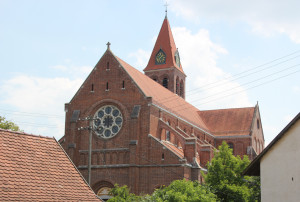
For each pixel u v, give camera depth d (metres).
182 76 107.00
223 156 55.94
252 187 53.47
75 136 69.25
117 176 65.62
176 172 62.81
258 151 100.44
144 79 77.94
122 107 68.12
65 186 27.02
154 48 105.56
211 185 53.56
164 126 69.06
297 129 31.27
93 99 70.38
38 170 26.64
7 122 73.25
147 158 65.00
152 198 45.78
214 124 99.94
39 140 28.72
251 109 101.25
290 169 31.28
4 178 24.50
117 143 67.12
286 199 31.12
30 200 24.31
